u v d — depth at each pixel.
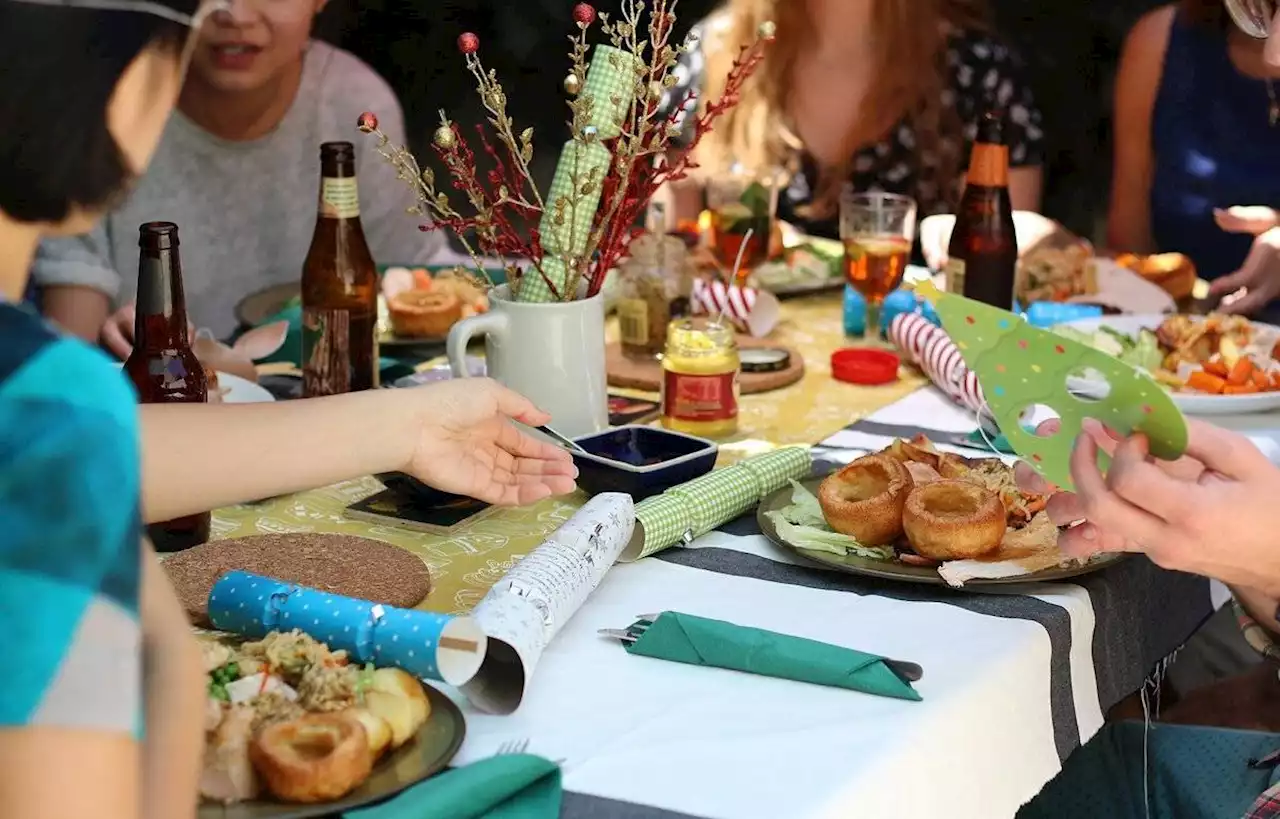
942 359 1.83
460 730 0.94
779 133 3.28
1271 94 3.09
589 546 1.19
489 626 1.03
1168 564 1.07
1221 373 1.82
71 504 0.59
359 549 1.31
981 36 3.29
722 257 2.38
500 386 1.31
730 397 1.69
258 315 2.17
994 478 1.37
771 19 3.19
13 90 0.65
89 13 0.66
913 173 3.31
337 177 1.63
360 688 0.93
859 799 0.91
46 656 0.57
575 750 0.96
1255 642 1.42
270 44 2.87
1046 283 2.29
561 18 4.34
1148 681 1.38
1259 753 1.46
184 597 1.16
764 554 1.33
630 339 2.00
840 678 1.05
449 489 1.29
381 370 1.88
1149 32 3.24
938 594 1.23
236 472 1.19
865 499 1.33
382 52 4.30
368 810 0.83
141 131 0.69
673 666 1.09
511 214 3.09
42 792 0.56
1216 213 2.62
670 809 0.88
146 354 1.31
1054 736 1.16
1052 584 1.26
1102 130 4.11
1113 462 1.05
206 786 0.85
